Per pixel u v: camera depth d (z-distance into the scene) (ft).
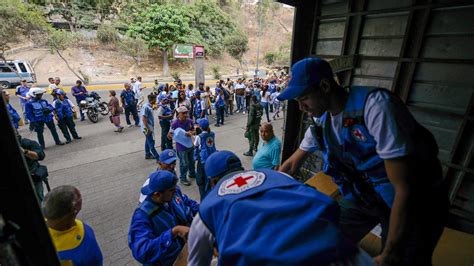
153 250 6.07
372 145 3.42
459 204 7.95
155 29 92.07
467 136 7.48
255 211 2.55
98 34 89.20
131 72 92.94
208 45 117.70
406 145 2.99
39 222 2.37
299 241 2.25
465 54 7.22
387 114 3.10
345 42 9.94
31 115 22.93
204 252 3.17
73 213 5.76
